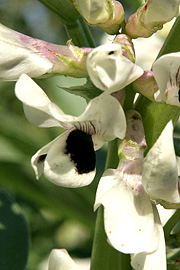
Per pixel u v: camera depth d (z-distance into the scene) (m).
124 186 0.24
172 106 0.26
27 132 0.37
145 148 0.25
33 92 0.24
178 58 0.23
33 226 0.43
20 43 0.25
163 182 0.23
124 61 0.23
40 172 0.25
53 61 0.25
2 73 0.25
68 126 0.24
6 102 0.47
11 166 0.35
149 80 0.24
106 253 0.26
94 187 0.36
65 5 0.27
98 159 0.37
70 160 0.24
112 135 0.24
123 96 0.25
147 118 0.26
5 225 0.29
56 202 0.35
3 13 0.68
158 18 0.25
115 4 0.25
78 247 0.42
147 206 0.24
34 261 0.43
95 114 0.24
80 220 0.36
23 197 0.41
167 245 0.28
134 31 0.25
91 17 0.25
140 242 0.24
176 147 0.28
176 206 0.24
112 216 0.24
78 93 0.26
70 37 0.28
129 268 0.27
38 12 0.69
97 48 0.23
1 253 0.29
